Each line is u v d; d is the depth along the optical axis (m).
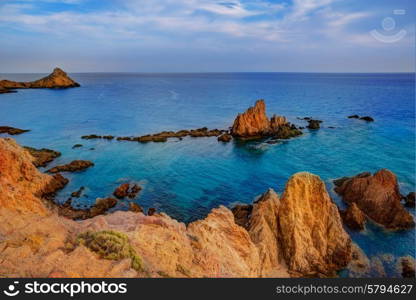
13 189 22.36
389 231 37.31
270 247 29.64
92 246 15.12
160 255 16.53
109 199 45.69
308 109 135.50
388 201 39.47
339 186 50.12
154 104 159.00
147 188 52.12
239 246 24.94
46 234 16.56
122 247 15.09
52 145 77.75
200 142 83.62
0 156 41.91
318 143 80.19
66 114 123.00
